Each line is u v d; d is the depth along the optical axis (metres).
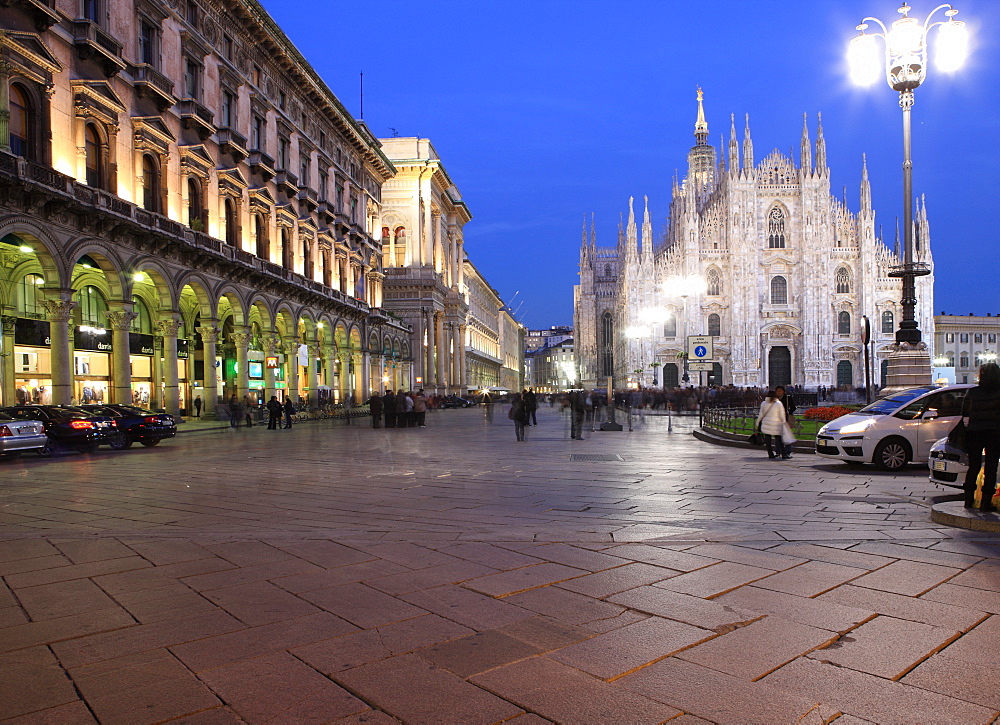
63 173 24.97
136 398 36.69
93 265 29.58
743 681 4.31
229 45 39.09
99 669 4.59
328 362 52.53
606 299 138.00
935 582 6.20
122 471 16.62
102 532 8.88
